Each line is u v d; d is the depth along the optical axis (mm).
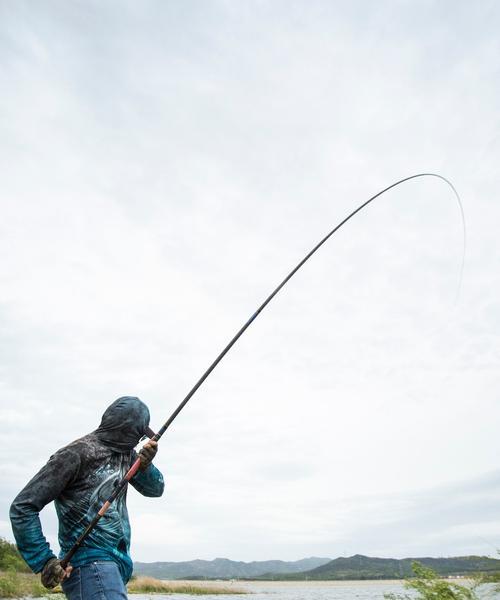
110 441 3188
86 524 2938
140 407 3354
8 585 18453
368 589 78000
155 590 42875
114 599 2750
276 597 47375
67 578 2826
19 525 2771
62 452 3008
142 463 3180
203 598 36906
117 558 2928
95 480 3025
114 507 3018
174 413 3547
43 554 2777
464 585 5559
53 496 2900
